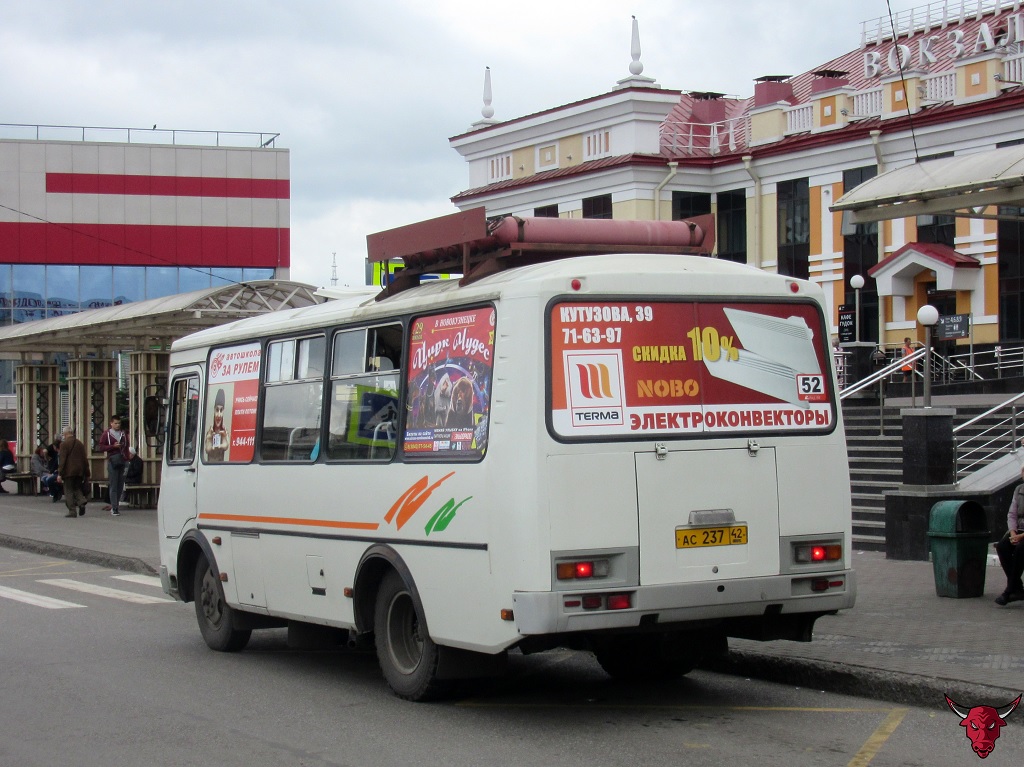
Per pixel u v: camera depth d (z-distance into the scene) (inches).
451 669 342.0
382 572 368.5
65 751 308.8
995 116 1168.8
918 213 609.9
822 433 340.5
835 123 1322.6
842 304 1323.8
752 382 333.7
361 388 378.3
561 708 352.2
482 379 326.0
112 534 895.1
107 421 1203.2
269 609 421.1
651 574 314.2
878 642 403.2
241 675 414.3
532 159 1544.0
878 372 1016.9
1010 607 472.4
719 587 320.2
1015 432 711.1
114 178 1898.4
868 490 745.0
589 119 1450.5
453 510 328.8
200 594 474.6
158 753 305.7
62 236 1881.2
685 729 323.6
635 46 1414.9
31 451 1341.0
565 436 310.2
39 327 1123.3
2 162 1862.7
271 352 430.6
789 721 331.0
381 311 371.6
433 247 372.2
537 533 304.7
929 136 1229.1
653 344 323.6
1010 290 1185.4
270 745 312.7
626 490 313.7
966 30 1400.1
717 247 1449.3
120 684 397.7
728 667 399.9
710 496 323.0
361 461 371.6
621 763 288.8
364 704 361.7
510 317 318.7
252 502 429.7
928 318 676.7
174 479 490.3
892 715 335.3
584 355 316.2
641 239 366.6
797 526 333.7
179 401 494.6
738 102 1594.5
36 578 707.4
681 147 1450.5
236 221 1939.0
